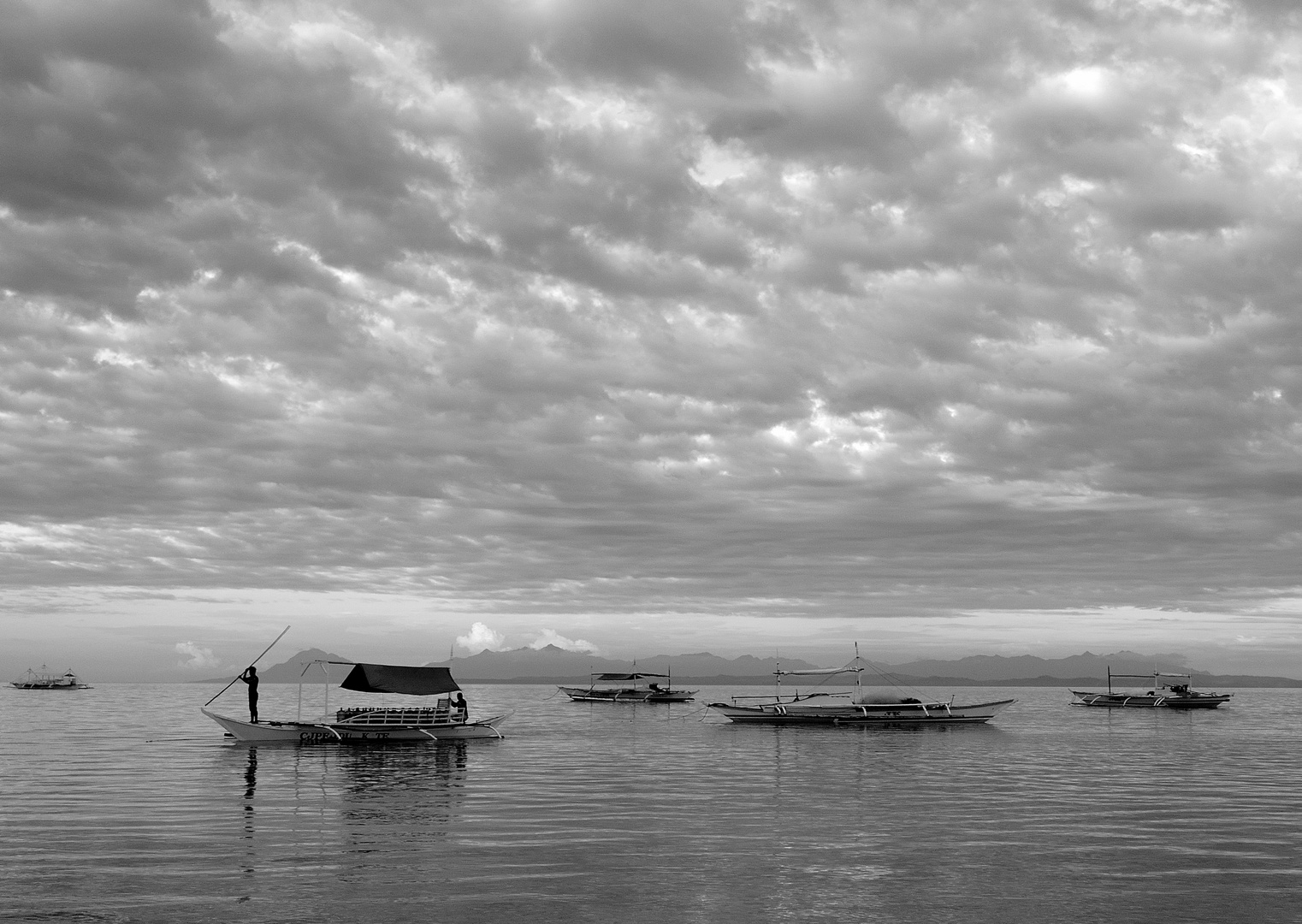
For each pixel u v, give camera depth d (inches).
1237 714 5398.6
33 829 1275.8
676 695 6343.5
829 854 1159.0
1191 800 1617.9
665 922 885.8
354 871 1052.5
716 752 2492.6
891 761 2263.8
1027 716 5004.9
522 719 4340.6
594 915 908.0
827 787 1760.6
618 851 1164.5
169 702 6476.4
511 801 1552.7
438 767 2046.0
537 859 1120.2
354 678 2571.4
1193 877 1054.4
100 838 1214.9
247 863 1083.3
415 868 1071.6
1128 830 1325.0
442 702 2770.7
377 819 1368.1
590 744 2714.1
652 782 1813.5
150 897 943.7
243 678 2583.7
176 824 1316.4
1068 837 1273.4
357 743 2581.2
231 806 1471.5
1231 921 906.7
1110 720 4630.9
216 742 2667.3
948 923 892.6
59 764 2050.9
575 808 1488.7
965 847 1202.6
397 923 875.4
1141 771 2090.3
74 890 969.5
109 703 6284.5
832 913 917.2
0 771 1920.5
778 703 3735.2
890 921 895.1
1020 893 986.7
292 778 1822.1
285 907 917.8
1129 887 1011.9
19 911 897.5
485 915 903.7
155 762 2089.1
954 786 1785.2
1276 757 2456.9
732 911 920.9
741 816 1423.5
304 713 4763.8
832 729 3528.5
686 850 1177.4
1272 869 1088.8
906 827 1338.6
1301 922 900.0
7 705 5910.4
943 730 3545.8
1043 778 1939.0
